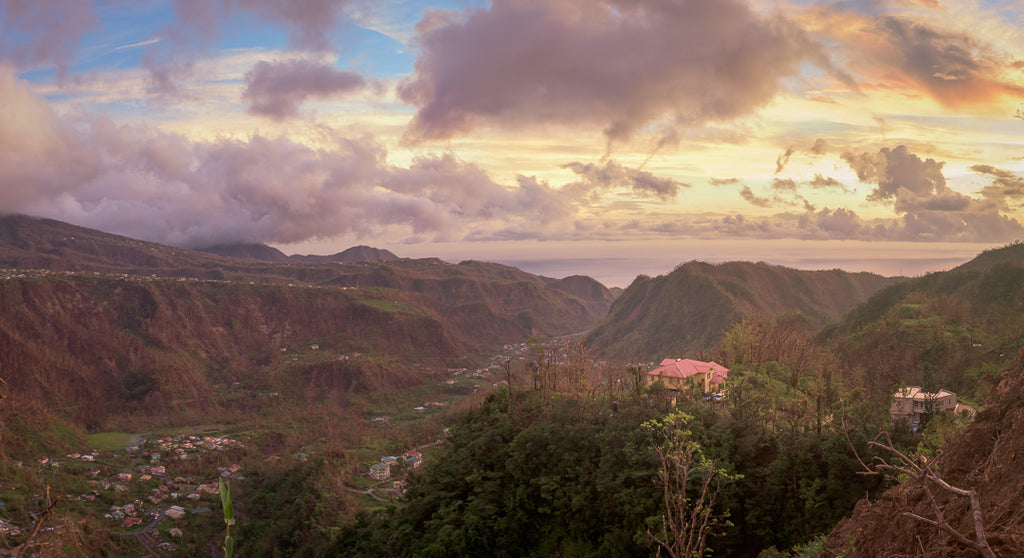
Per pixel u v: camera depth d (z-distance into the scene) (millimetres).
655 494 35688
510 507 42906
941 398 48656
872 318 129125
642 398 43906
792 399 49906
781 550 32625
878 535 11797
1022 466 9195
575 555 39656
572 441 43750
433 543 43125
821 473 33688
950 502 10227
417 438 125188
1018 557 7336
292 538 79000
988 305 109688
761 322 82938
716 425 38500
